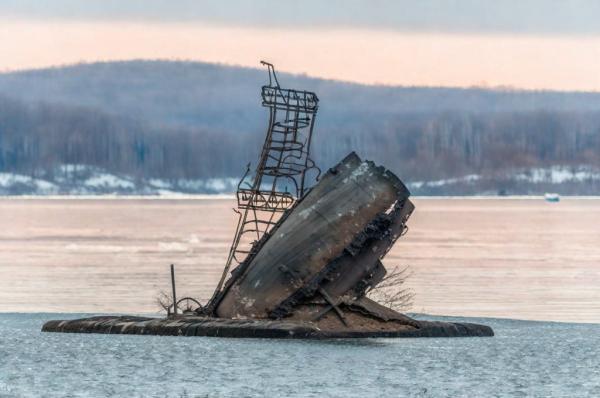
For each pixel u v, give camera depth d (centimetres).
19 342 11962
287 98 12606
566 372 10500
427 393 9450
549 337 13050
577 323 15538
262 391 9412
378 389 9569
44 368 10400
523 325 14950
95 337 12350
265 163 12681
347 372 10256
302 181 12625
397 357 11056
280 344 11644
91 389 9469
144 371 10250
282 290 12131
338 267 12031
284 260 12125
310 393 9344
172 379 9894
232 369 10338
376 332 12219
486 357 11225
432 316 16350
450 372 10388
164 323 12619
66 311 17425
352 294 12181
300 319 12106
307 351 11250
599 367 10775
